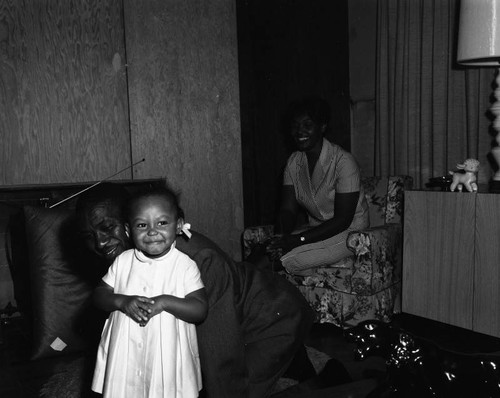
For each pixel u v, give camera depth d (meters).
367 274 3.40
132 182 3.75
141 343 1.90
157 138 4.53
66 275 3.15
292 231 3.84
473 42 3.25
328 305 3.56
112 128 4.33
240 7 4.75
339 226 3.51
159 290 1.93
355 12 4.97
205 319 2.10
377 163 4.70
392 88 4.52
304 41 4.77
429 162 4.34
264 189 4.77
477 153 4.02
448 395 1.80
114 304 1.88
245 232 3.87
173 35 4.55
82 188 3.64
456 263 3.41
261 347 2.31
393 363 1.86
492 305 3.24
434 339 3.37
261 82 4.69
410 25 4.34
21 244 3.49
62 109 4.13
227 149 4.84
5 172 3.95
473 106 4.01
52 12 4.07
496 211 3.18
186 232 2.12
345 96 5.04
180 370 1.94
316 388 2.49
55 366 3.04
